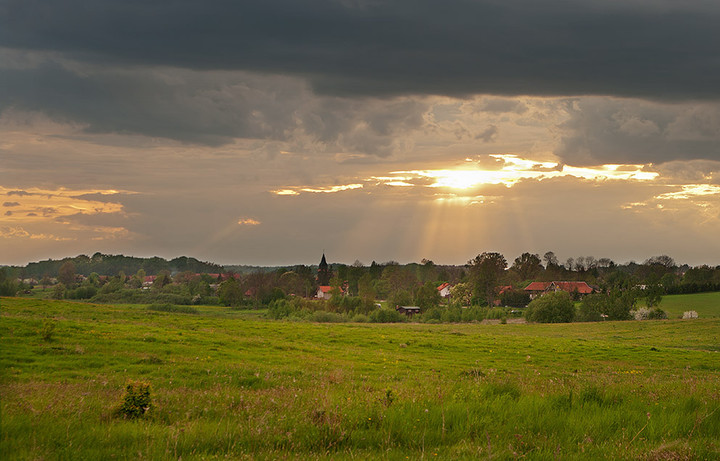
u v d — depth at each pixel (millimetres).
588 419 10297
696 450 8117
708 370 39156
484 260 161250
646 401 12766
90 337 33938
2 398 11969
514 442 8609
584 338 70000
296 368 28656
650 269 199000
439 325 95125
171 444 8039
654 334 74750
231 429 9008
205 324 54750
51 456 7137
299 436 8773
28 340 30594
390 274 191750
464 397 12711
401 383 22094
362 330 60188
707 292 154375
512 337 60875
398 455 7766
